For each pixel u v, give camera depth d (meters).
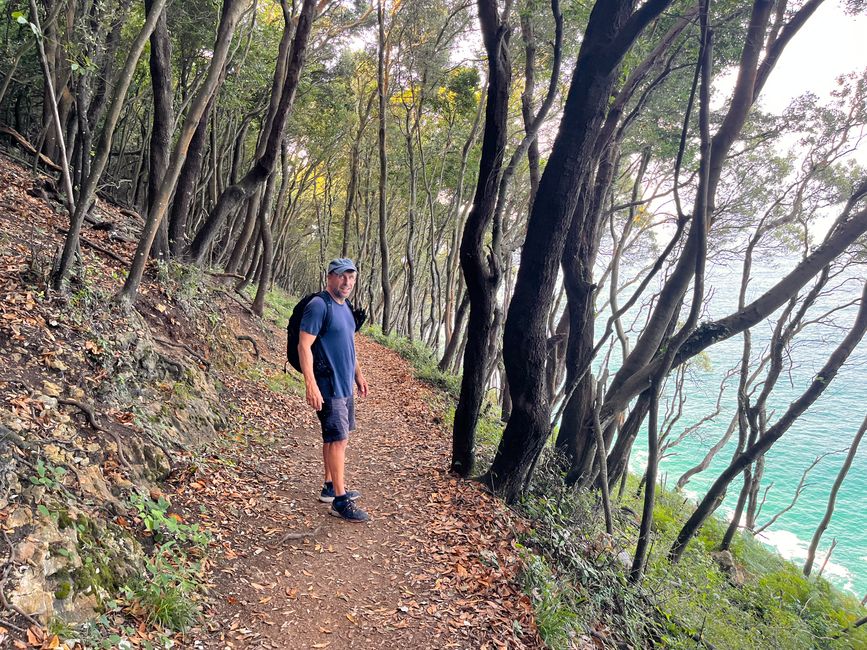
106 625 2.59
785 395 34.19
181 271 8.31
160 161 7.53
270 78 13.72
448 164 21.28
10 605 2.29
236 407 6.76
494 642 3.31
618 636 4.50
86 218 7.84
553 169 4.78
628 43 4.41
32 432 3.35
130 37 12.02
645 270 16.23
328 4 13.84
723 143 7.17
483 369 5.61
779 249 12.69
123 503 3.55
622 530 8.19
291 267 37.78
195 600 3.11
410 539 4.35
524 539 4.82
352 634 3.20
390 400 10.07
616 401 7.76
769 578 10.66
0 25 9.49
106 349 4.77
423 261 33.44
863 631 9.23
